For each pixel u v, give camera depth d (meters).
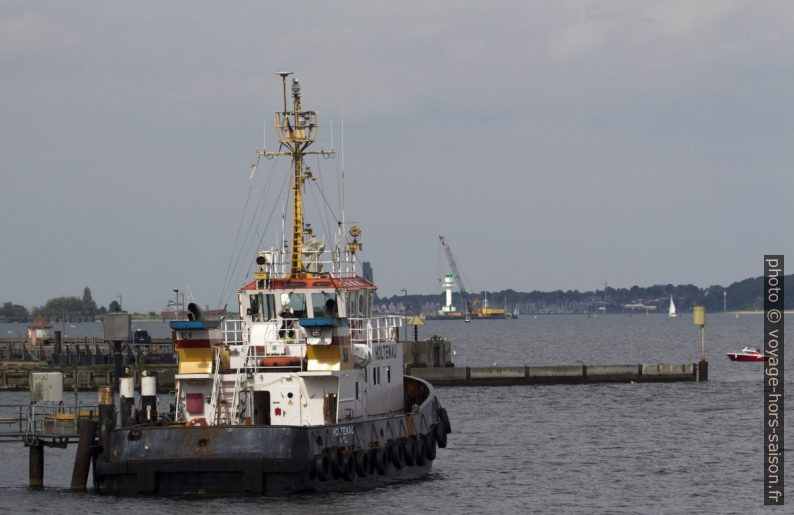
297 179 127.38
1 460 147.62
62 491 120.31
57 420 124.25
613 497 127.81
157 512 105.62
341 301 124.44
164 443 109.69
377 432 120.75
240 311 124.94
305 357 117.38
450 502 119.81
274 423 115.31
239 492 109.31
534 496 127.31
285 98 127.88
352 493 115.44
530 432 188.50
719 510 121.88
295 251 127.06
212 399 115.19
